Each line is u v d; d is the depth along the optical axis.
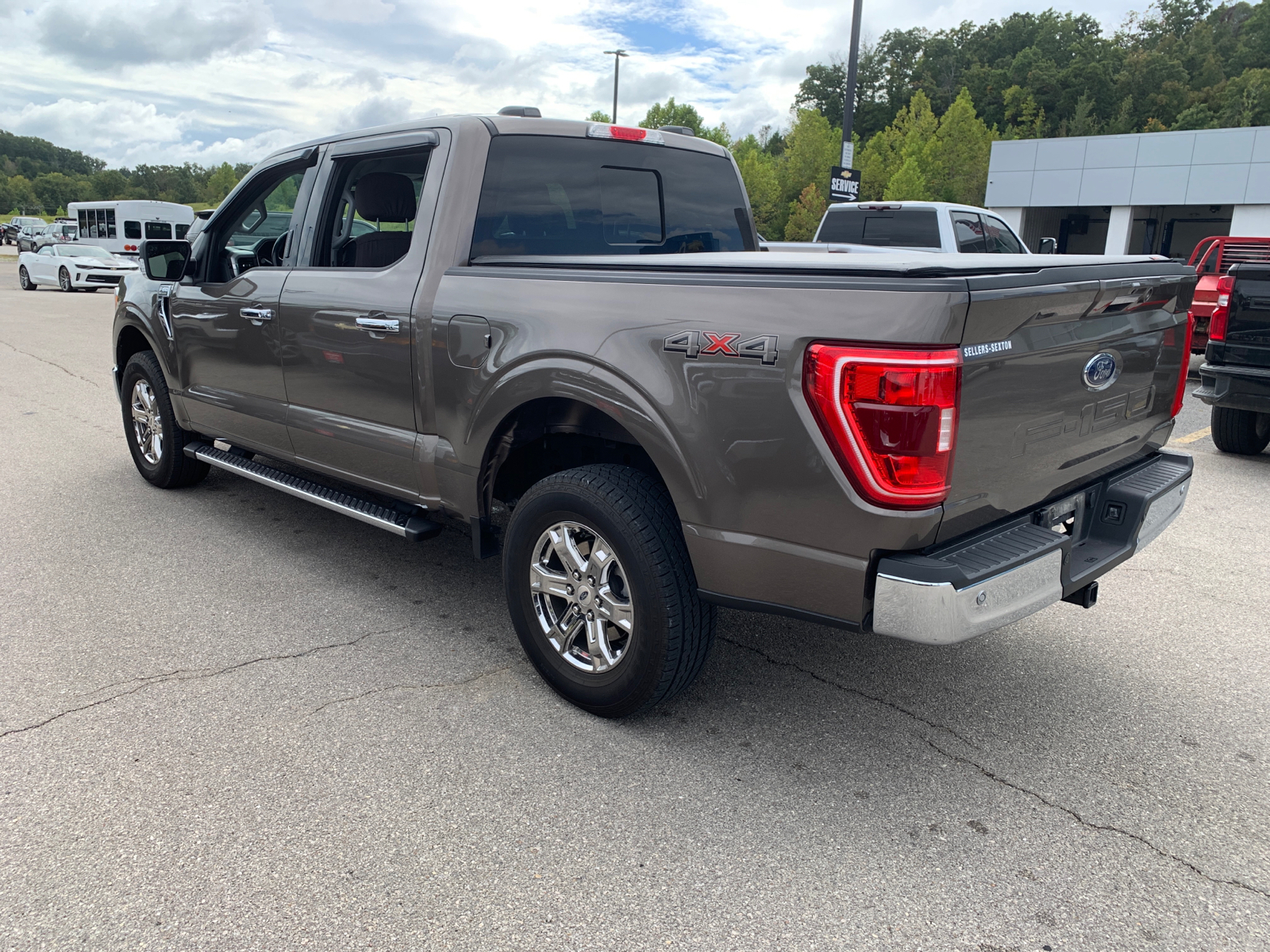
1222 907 2.16
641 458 3.04
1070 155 31.67
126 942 1.99
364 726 2.90
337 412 3.75
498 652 3.45
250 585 4.06
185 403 4.86
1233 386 6.09
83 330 14.45
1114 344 2.75
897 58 124.88
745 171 58.12
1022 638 3.66
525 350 2.88
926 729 2.95
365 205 3.52
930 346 2.09
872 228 10.07
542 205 3.49
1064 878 2.25
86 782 2.57
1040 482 2.59
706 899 2.16
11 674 3.20
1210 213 36.47
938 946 2.02
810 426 2.27
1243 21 126.38
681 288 2.52
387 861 2.27
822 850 2.34
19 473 5.82
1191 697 3.18
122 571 4.19
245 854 2.29
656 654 2.72
